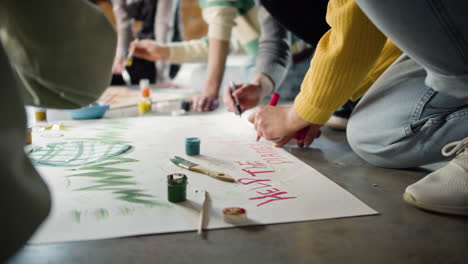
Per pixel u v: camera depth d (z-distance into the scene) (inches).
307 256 23.4
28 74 19.2
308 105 40.1
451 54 22.5
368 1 22.6
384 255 23.8
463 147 33.1
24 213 15.4
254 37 88.4
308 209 29.6
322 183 35.3
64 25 18.2
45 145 45.0
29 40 18.0
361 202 31.3
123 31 112.0
